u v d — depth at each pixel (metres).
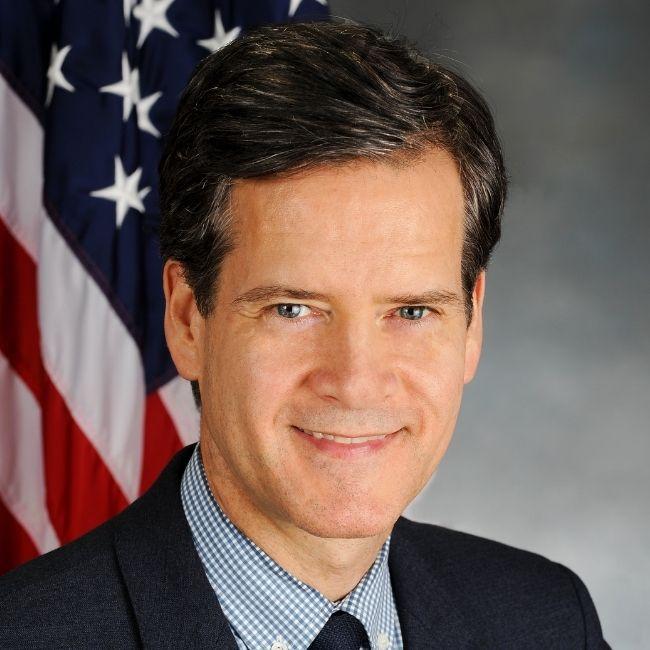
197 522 2.37
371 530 2.17
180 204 2.22
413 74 2.12
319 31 2.20
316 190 2.02
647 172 7.04
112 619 2.25
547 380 6.89
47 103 4.14
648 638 6.61
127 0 4.24
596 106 6.99
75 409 4.10
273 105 2.01
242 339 2.12
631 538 6.70
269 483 2.16
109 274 4.11
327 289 2.03
